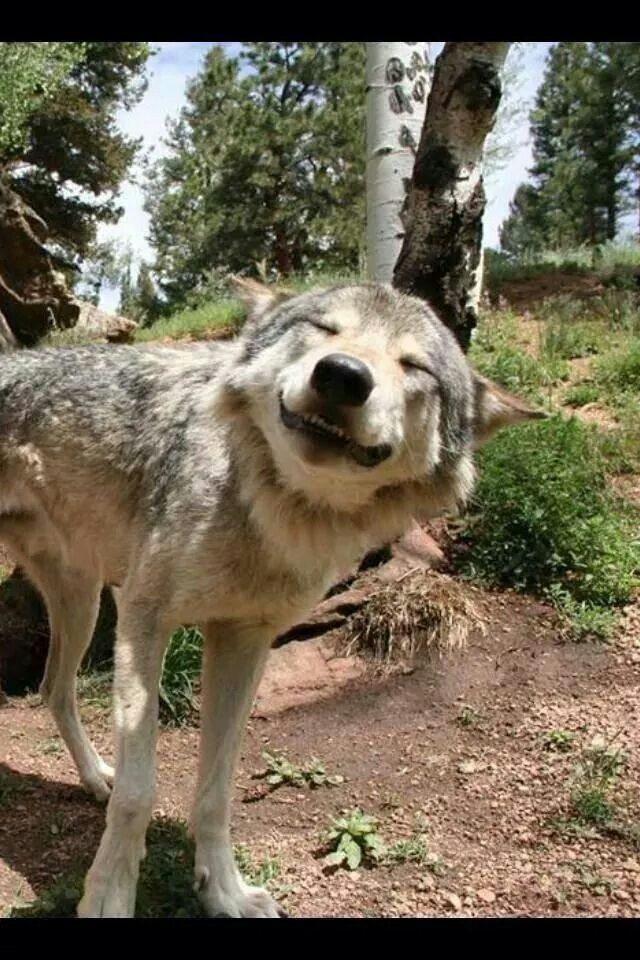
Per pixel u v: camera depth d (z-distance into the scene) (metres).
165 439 1.33
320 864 1.37
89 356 1.53
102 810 1.56
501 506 2.23
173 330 5.04
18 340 4.34
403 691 1.88
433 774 1.62
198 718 1.91
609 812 1.44
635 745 1.61
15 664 2.12
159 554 1.22
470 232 2.13
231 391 1.18
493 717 1.77
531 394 3.03
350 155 10.56
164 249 12.91
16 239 4.28
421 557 2.17
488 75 2.05
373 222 2.50
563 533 2.16
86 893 1.14
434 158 2.10
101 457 1.42
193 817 1.29
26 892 1.28
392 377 1.07
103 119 10.55
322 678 1.92
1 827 1.47
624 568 2.11
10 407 1.56
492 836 1.43
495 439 2.40
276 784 1.62
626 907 1.23
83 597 1.65
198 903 1.23
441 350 1.19
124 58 10.47
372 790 1.59
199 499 1.20
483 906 1.25
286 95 10.74
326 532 1.17
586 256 5.99
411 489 1.20
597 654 1.91
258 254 11.03
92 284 13.27
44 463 1.52
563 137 18.61
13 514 1.62
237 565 1.19
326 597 2.08
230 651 1.31
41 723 1.94
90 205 10.87
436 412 1.17
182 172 14.75
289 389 1.03
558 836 1.41
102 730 1.90
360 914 1.23
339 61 10.57
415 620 1.97
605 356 3.29
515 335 3.75
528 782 1.56
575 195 18.16
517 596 2.11
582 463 2.42
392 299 1.19
